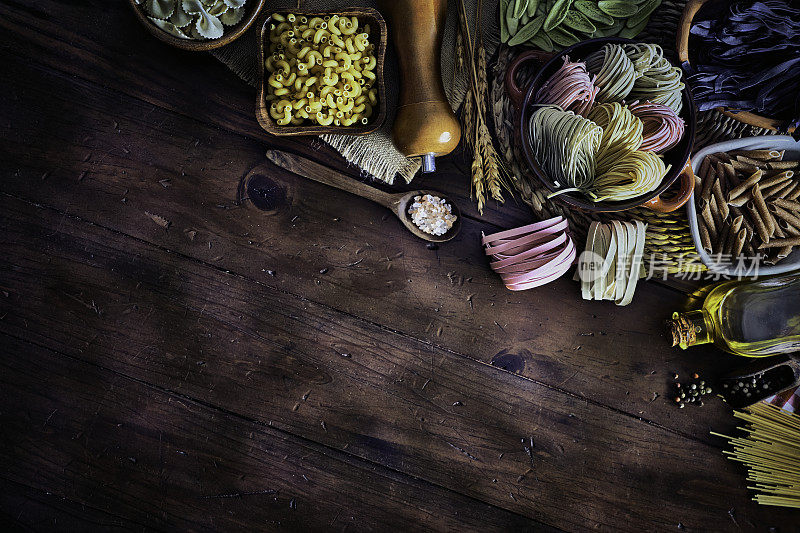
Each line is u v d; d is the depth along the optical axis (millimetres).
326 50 854
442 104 867
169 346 918
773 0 842
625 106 843
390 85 920
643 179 827
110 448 914
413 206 910
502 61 900
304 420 924
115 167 914
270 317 923
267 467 921
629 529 932
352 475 923
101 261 915
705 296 933
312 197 923
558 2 872
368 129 867
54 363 914
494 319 930
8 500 907
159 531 915
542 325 931
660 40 896
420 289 928
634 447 934
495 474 929
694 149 918
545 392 932
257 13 856
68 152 911
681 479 934
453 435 928
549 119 846
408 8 849
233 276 920
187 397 918
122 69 907
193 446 918
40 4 897
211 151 917
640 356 934
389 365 928
